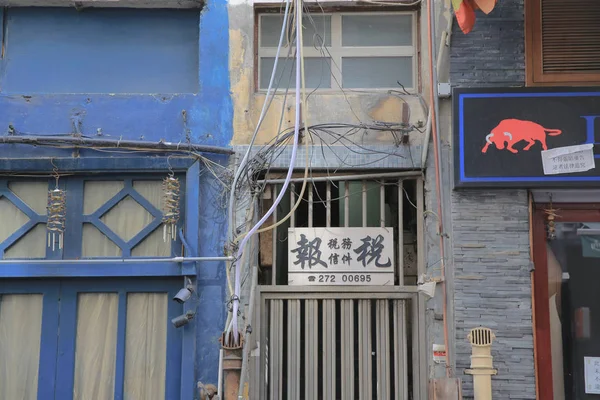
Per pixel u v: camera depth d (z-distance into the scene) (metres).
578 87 5.91
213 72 6.43
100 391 6.11
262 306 6.24
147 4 6.60
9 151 6.29
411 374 6.23
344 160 6.26
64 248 6.23
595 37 6.16
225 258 5.80
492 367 5.62
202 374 5.97
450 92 6.14
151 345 6.15
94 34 6.66
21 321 6.23
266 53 6.62
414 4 6.56
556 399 5.95
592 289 6.09
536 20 6.21
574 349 6.02
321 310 6.29
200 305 6.08
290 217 6.33
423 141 6.32
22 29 6.68
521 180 5.84
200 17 6.55
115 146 6.24
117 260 6.05
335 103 6.40
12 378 6.14
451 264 5.93
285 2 6.51
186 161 6.22
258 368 6.10
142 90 6.57
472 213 5.95
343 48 6.66
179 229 6.18
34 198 6.35
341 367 6.16
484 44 6.18
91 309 6.24
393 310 6.22
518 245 5.89
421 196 6.31
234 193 6.17
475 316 5.81
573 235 6.15
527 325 5.78
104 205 6.29
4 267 6.12
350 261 6.25
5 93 6.46
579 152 5.83
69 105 6.39
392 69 6.63
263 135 6.34
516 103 5.93
